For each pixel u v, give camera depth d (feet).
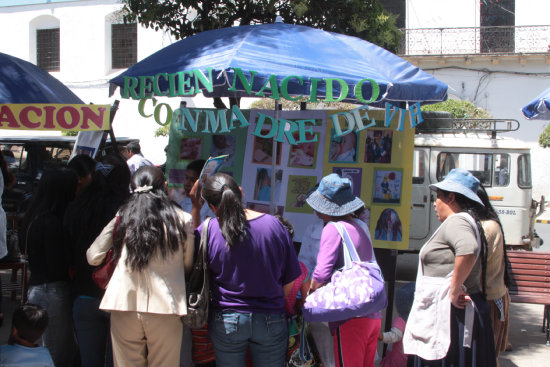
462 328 11.28
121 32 57.41
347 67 14.21
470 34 58.90
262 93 13.55
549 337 18.07
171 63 14.97
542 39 57.98
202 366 11.82
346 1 24.89
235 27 17.13
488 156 29.84
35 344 11.32
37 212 12.76
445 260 11.47
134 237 10.23
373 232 15.89
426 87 15.17
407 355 13.60
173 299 10.32
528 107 20.43
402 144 16.11
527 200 29.45
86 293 12.16
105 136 20.92
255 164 17.29
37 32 59.93
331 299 10.99
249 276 10.25
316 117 16.94
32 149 32.32
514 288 18.31
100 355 12.59
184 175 17.95
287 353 11.79
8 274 26.45
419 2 60.03
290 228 12.54
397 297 14.84
